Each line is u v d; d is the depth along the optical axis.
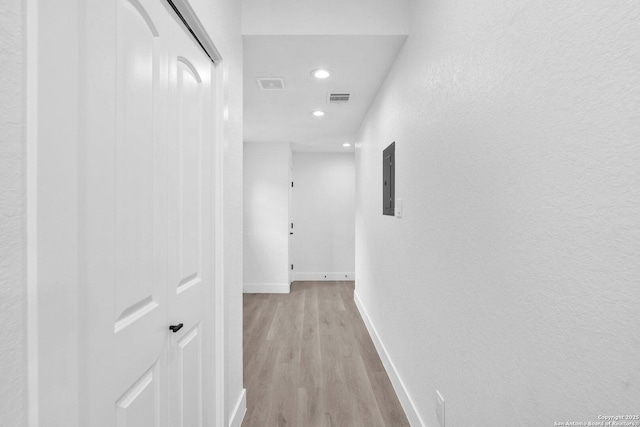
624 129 0.55
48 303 0.56
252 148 4.80
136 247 0.85
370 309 3.10
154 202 0.94
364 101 2.89
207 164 1.34
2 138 0.48
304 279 5.60
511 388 0.88
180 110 1.11
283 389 2.14
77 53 0.62
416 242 1.69
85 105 0.65
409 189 1.80
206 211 1.33
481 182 1.03
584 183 0.63
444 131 1.32
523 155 0.82
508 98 0.88
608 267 0.58
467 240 1.13
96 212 0.69
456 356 1.22
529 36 0.79
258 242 4.80
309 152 5.61
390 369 2.25
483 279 1.02
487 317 1.00
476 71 1.05
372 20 1.79
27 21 0.52
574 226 0.66
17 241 0.51
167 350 1.02
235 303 1.72
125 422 0.80
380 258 2.61
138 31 0.86
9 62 0.49
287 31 1.79
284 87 2.55
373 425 1.78
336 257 5.64
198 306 1.26
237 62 1.73
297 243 5.61
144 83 0.88
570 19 0.66
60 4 0.58
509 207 0.88
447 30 1.28
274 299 4.42
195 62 1.23
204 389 1.33
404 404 1.89
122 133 0.79
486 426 1.01
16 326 0.51
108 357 0.73
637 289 0.53
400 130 1.98
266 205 4.80
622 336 0.56
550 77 0.72
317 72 2.28
